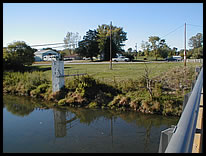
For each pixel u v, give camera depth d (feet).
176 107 34.06
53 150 21.59
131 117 33.58
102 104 39.34
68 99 41.27
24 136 25.23
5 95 51.24
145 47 175.83
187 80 42.80
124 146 22.59
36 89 49.11
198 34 221.66
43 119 32.58
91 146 22.63
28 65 86.74
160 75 50.19
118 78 52.11
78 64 114.11
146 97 37.35
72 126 29.40
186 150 4.21
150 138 24.73
